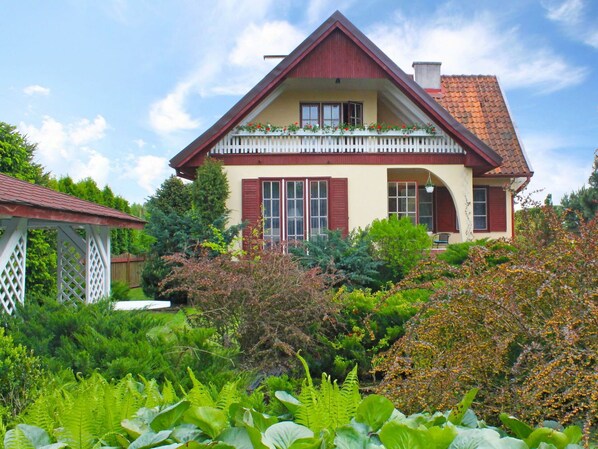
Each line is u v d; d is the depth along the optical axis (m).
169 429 2.05
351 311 7.43
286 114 16.17
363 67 14.92
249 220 14.52
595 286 3.46
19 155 10.42
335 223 14.87
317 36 14.67
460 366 3.18
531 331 3.18
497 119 17.86
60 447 1.86
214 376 4.48
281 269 7.21
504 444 1.90
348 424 2.08
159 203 23.42
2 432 2.29
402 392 3.25
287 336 6.83
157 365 4.48
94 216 7.90
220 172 14.28
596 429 3.12
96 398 2.40
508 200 17.02
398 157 15.12
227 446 1.78
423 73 18.52
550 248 3.90
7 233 6.75
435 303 3.56
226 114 14.54
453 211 17.11
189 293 7.21
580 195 17.59
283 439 1.89
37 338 5.10
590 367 3.18
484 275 3.96
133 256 21.53
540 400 3.12
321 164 15.02
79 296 9.72
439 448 1.93
